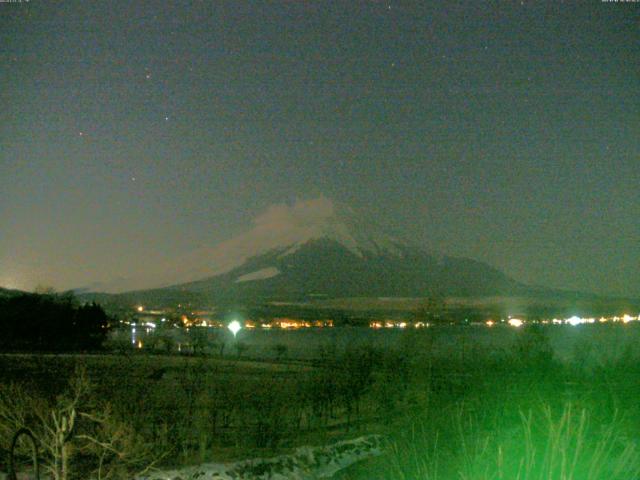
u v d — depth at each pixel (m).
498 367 15.23
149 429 15.33
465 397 14.43
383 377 20.30
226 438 16.22
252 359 39.00
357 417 19.94
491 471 7.91
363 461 13.94
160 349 39.69
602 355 16.34
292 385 23.89
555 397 13.21
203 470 13.14
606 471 7.83
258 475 13.51
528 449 7.61
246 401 20.25
